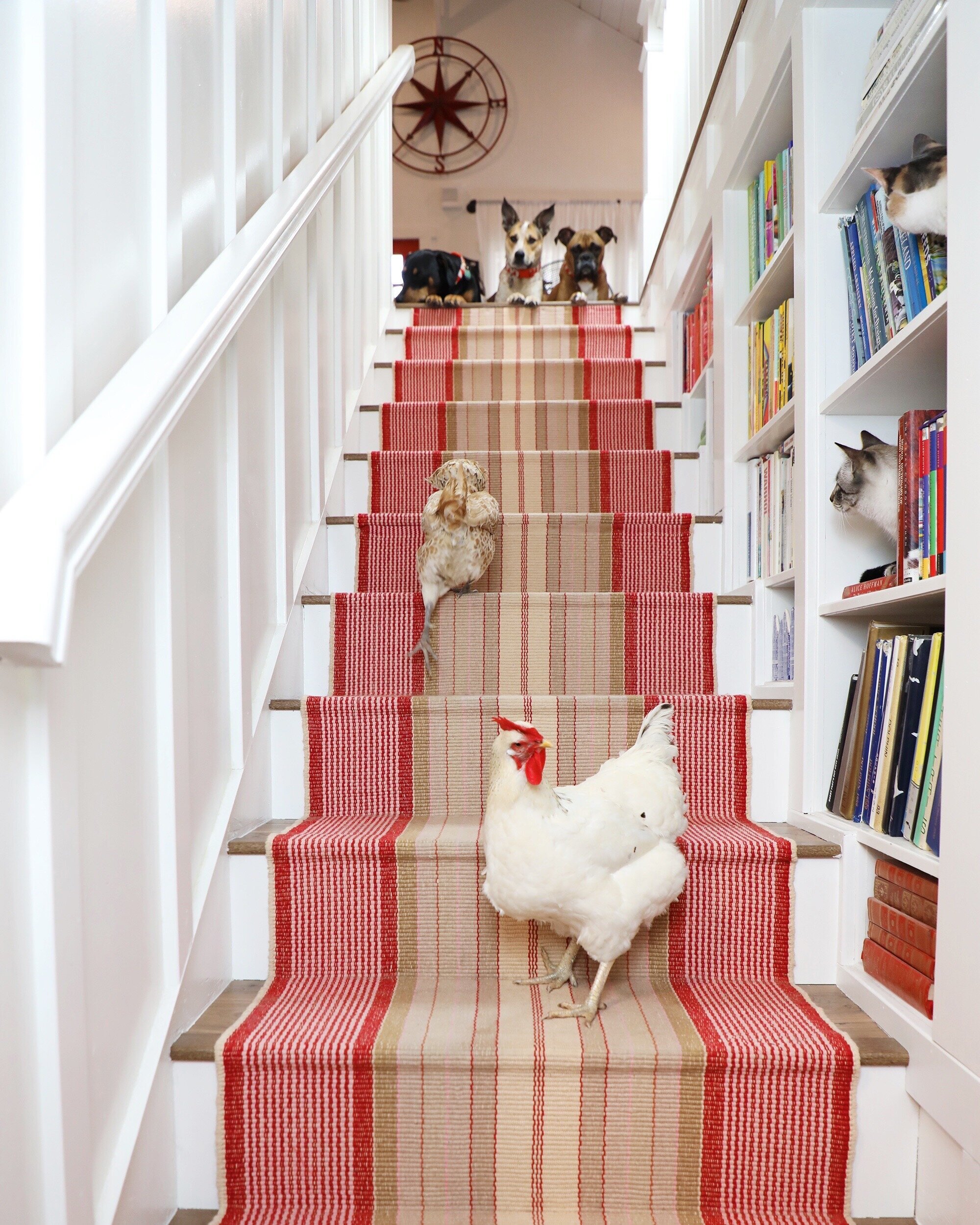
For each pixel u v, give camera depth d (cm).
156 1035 125
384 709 185
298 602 207
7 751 88
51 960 93
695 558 237
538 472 267
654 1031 134
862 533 172
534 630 211
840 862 155
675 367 317
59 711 95
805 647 174
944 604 141
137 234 118
